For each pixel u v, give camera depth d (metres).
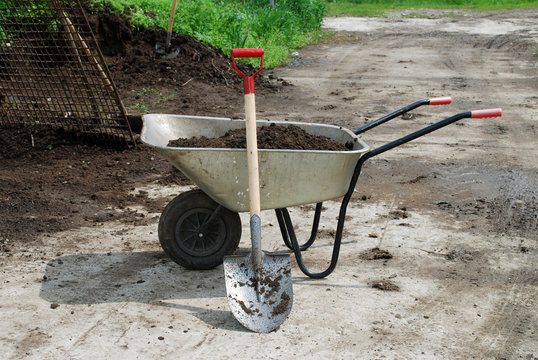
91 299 3.95
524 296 4.04
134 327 3.73
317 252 4.48
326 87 9.55
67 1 6.32
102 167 5.84
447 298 4.00
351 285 4.11
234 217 4.20
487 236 4.71
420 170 5.89
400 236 4.70
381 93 9.12
